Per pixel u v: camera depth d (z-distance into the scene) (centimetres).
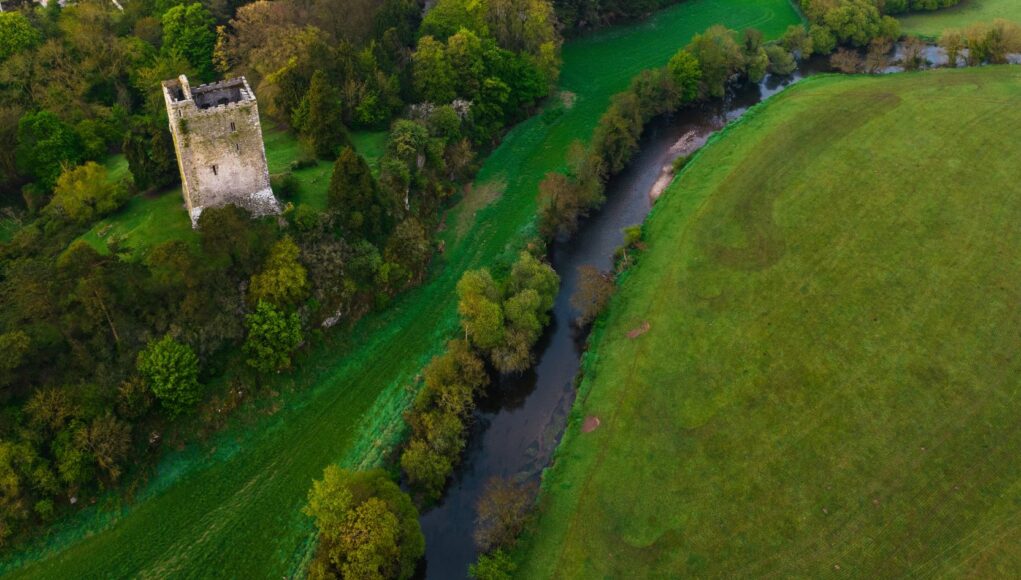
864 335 8262
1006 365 7875
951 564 6147
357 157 8500
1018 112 12250
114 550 6394
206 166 7656
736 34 15600
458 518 6844
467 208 10569
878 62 14325
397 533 5991
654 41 15750
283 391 7675
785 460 7000
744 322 8481
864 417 7369
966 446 7075
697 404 7575
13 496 6269
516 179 11256
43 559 6288
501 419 7788
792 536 6394
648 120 12875
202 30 11312
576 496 6806
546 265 8819
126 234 8012
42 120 9156
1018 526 6388
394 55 11619
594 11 15762
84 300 6800
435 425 7138
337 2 12056
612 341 8444
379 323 8556
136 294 7169
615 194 11200
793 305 8675
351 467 7081
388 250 8806
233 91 8188
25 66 9919
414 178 9931
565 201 9925
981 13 16762
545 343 8662
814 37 15200
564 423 7725
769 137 11950
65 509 6544
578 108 13212
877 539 6347
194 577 6234
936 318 8456
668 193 10862
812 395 7612
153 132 8725
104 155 9725
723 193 10619
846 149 11462
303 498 6844
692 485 6825
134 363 6988
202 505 6750
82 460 6512
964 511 6538
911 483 6769
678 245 9706
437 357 7806
